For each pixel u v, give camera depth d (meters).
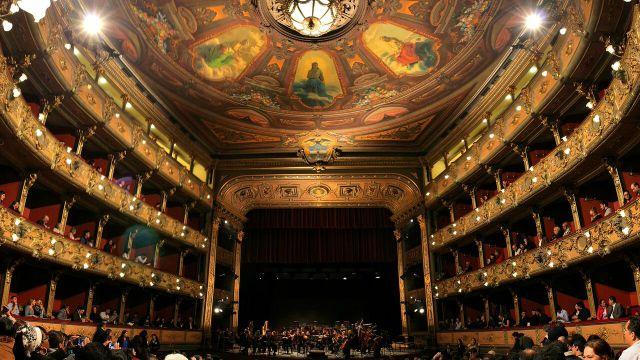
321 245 30.12
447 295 21.89
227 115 22.09
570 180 14.45
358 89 20.94
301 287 33.56
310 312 33.19
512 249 18.11
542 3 13.40
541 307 18.02
